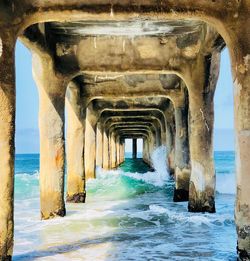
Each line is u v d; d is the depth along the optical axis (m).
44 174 8.26
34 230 7.13
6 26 4.86
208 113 8.45
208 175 8.50
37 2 5.48
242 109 4.80
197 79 8.48
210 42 7.45
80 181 11.09
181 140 10.95
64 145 8.34
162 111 15.27
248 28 4.90
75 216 8.54
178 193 10.95
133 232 6.88
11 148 4.79
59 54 8.57
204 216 8.14
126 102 15.20
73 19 5.66
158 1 5.47
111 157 26.66
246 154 4.74
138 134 33.72
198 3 5.31
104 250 5.63
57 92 8.31
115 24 7.81
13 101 4.86
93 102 15.20
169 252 5.48
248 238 4.67
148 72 8.84
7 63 4.82
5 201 4.72
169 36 8.78
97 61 8.72
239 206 4.78
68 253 5.48
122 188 14.97
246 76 4.80
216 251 5.52
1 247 4.68
